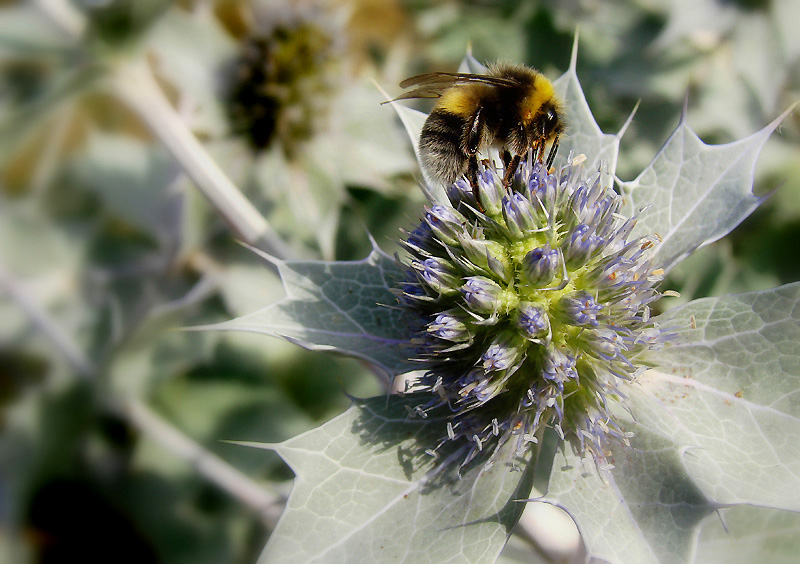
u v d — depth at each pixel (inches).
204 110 5.7
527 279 4.0
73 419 5.9
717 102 6.2
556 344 4.0
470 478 3.9
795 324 3.9
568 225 4.1
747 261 6.0
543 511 5.0
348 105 5.8
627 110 6.3
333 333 4.2
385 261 4.5
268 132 5.7
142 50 4.9
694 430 3.9
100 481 6.1
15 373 6.1
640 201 4.3
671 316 4.1
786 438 3.8
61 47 4.7
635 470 3.8
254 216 5.2
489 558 3.8
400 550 3.8
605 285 4.0
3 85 4.7
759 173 6.2
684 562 3.5
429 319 4.1
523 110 4.3
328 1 6.5
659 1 6.4
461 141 4.4
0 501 6.0
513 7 6.7
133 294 6.2
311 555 3.8
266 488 5.9
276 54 5.6
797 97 6.3
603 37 6.5
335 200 5.8
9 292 5.9
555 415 4.0
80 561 6.0
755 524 4.9
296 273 4.4
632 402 4.0
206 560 6.0
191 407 6.2
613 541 3.6
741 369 4.0
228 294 6.2
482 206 4.2
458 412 4.0
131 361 5.9
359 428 4.0
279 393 6.3
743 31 6.2
